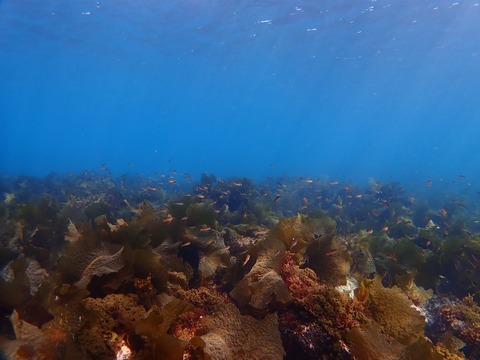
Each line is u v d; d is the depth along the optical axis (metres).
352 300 0.89
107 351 0.64
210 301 0.95
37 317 0.72
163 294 0.87
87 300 0.74
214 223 1.43
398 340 0.84
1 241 1.17
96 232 0.92
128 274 0.85
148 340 0.64
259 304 0.84
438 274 1.47
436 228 2.52
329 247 1.16
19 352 0.58
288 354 0.82
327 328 0.80
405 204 3.80
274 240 1.04
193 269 1.19
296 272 0.99
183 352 0.63
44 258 1.21
